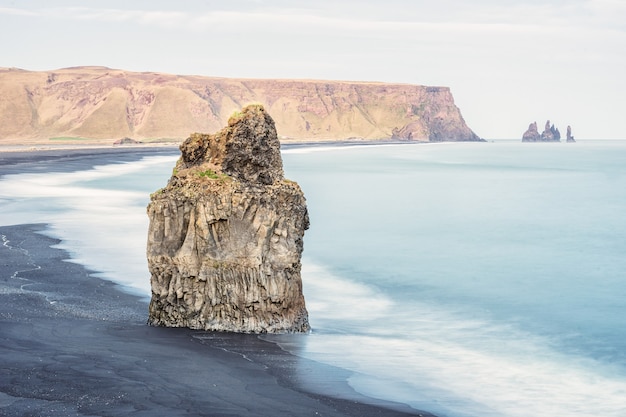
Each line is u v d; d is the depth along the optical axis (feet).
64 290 118.01
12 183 333.62
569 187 411.13
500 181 451.94
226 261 95.45
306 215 100.68
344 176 464.24
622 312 123.44
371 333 104.88
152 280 98.12
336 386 78.38
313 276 148.97
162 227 97.45
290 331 98.37
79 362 79.92
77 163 511.40
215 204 94.73
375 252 180.75
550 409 76.54
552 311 123.54
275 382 77.87
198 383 75.51
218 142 99.86
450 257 176.76
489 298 132.77
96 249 158.71
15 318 97.76
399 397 76.89
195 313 96.63
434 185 406.82
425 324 112.57
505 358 95.25
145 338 90.84
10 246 159.84
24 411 65.46
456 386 82.33
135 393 71.41
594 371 90.74
